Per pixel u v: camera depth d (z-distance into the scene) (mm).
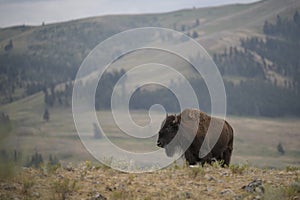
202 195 44750
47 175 48469
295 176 51812
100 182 47344
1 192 41688
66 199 41844
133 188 45938
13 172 45656
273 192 43594
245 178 51094
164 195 44250
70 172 51156
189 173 51344
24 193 42156
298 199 43594
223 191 45469
